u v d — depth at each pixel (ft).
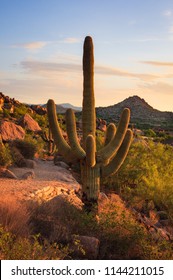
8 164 52.85
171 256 30.40
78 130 149.48
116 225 31.73
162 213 48.83
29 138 77.00
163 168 64.80
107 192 52.44
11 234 25.59
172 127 461.37
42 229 29.68
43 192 42.57
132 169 56.49
